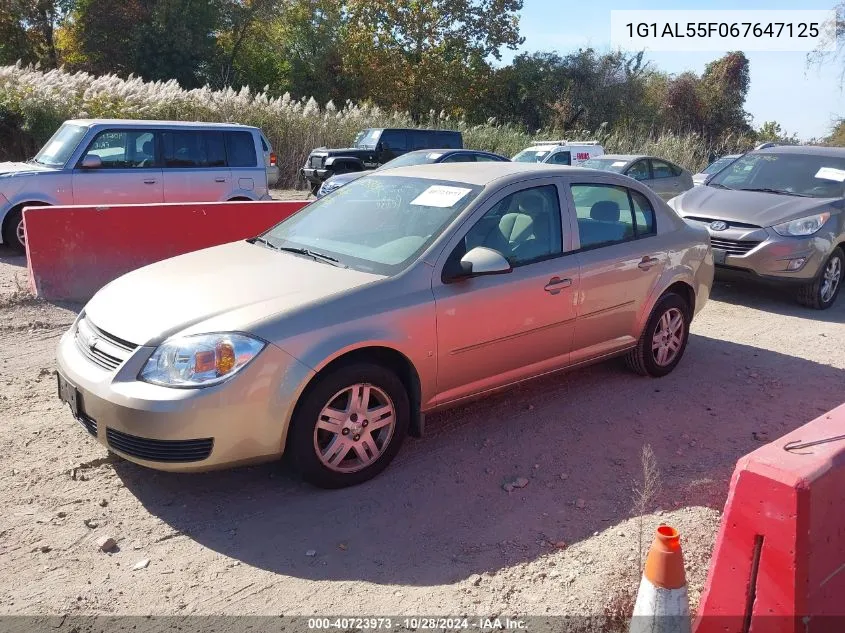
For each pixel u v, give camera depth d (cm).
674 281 568
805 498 228
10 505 373
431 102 3969
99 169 1048
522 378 479
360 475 402
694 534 355
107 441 365
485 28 3928
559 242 490
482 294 435
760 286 967
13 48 3656
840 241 845
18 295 738
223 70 3822
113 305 407
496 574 329
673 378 591
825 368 636
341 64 4019
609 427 491
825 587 241
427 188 482
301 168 2105
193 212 799
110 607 303
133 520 366
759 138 4334
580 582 319
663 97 4394
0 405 495
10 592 310
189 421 346
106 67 3584
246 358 354
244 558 339
